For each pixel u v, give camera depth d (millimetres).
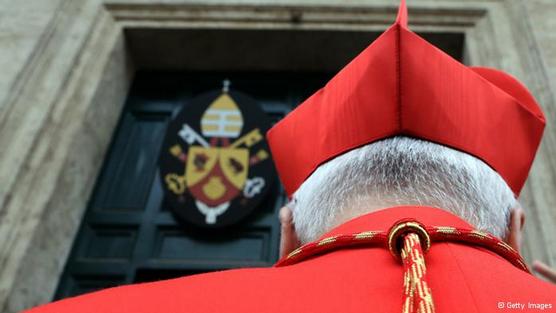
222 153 3230
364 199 652
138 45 3725
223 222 2979
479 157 718
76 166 2992
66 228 2875
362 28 3553
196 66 3801
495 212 681
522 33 3186
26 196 2689
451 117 720
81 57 3344
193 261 2918
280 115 3586
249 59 3760
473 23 3439
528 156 815
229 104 3451
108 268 2895
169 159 3219
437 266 503
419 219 568
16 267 2463
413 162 666
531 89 2873
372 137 705
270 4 3633
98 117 3258
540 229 2289
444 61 768
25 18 3498
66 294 2795
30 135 2902
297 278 519
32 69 3201
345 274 508
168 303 489
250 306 479
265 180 3115
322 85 3734
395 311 458
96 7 3631
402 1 830
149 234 3021
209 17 3646
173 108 3641
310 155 781
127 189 3227
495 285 486
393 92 714
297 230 725
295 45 3674
